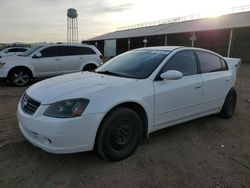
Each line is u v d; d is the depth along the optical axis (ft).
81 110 10.53
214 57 17.66
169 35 142.82
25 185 10.09
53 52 35.29
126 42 184.03
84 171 11.12
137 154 12.77
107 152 11.44
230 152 13.51
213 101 16.87
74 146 10.57
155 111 13.19
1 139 13.94
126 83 12.33
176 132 15.92
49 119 10.36
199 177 11.02
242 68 71.67
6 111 19.71
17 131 15.17
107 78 13.24
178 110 14.42
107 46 198.59
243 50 111.45
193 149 13.66
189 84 14.71
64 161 11.87
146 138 13.43
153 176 10.96
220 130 16.61
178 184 10.48
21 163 11.60
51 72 35.29
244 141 15.03
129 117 11.91
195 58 16.01
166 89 13.50
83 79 13.19
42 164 11.57
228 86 18.02
